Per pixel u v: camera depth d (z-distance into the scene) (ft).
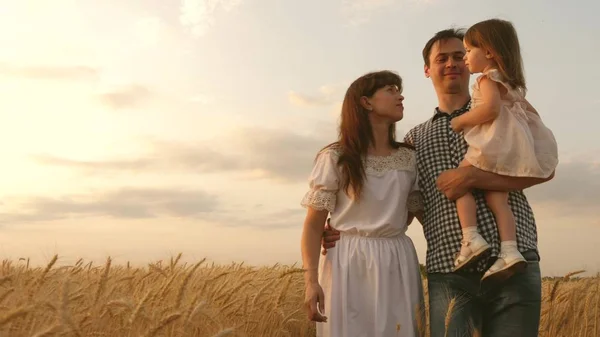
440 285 10.08
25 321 8.16
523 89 10.97
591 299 14.74
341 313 10.19
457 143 10.64
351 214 10.44
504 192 9.94
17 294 9.34
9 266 11.00
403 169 10.57
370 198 10.28
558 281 14.35
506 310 9.57
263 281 15.57
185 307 9.68
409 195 10.93
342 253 10.44
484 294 9.71
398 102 10.40
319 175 10.46
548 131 10.63
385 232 10.35
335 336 10.09
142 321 9.58
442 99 11.58
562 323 14.74
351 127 10.41
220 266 16.70
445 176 10.01
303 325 16.08
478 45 11.00
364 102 10.45
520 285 9.50
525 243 9.78
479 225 9.89
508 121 10.12
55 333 7.72
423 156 10.80
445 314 9.83
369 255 10.24
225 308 12.69
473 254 9.36
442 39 11.51
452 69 11.31
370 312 10.14
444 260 9.98
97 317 9.62
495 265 9.28
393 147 10.88
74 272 12.29
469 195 9.89
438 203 10.29
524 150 9.76
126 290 12.48
